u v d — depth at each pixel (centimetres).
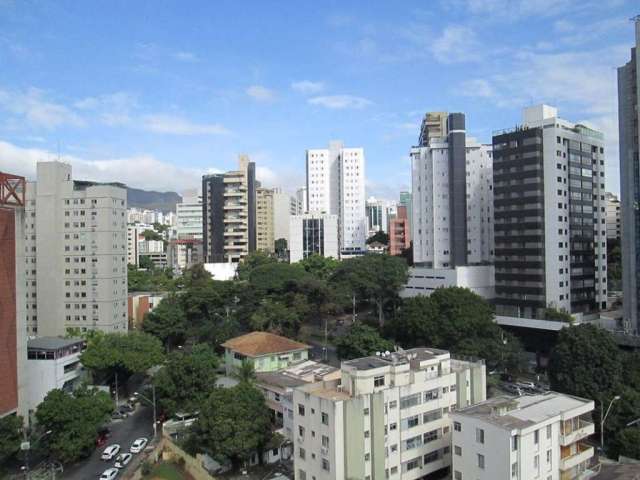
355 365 6375
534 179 12675
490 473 5300
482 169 15900
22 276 8250
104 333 11269
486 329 10538
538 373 10950
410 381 6438
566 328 8956
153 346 10506
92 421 7669
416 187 16775
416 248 16712
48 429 7475
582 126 13425
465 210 15575
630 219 10638
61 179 12769
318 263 19250
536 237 12638
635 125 10494
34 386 9244
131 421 9306
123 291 13162
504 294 13325
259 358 9575
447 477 6581
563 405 5997
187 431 8044
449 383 6775
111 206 12650
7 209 7875
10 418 7294
